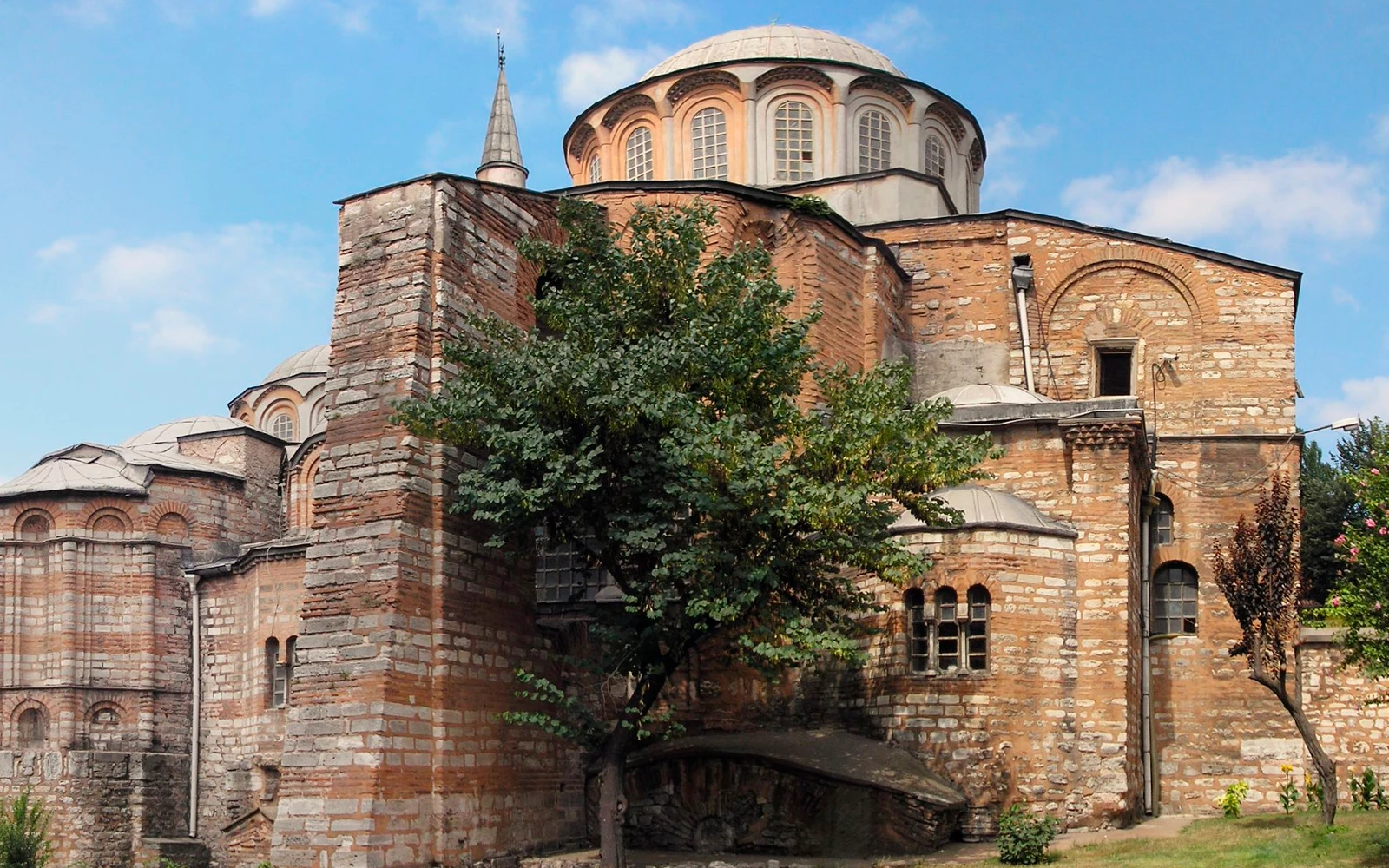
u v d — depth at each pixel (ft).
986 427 104.17
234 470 173.37
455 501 87.76
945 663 95.55
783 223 116.16
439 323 88.53
